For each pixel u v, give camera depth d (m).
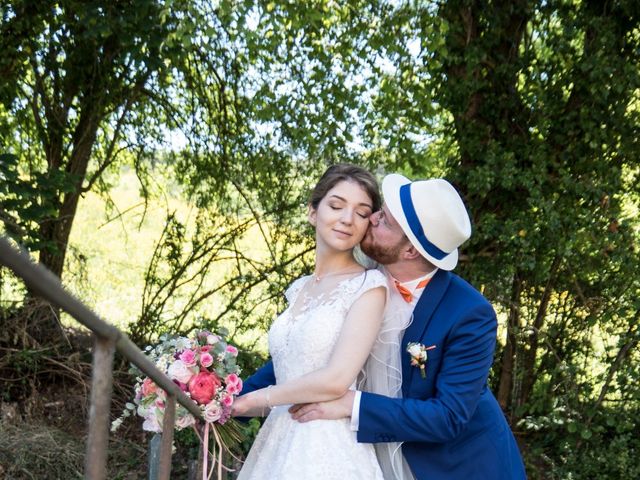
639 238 4.93
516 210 5.03
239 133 5.61
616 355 5.14
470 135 4.98
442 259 2.28
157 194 6.20
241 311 5.59
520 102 4.96
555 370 5.04
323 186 2.31
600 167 4.86
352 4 4.39
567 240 4.80
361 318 2.14
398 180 2.41
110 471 4.39
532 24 4.96
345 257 2.33
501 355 5.49
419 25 4.41
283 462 2.18
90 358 5.29
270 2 4.07
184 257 5.96
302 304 2.33
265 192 5.60
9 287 5.72
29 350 4.91
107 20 4.43
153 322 5.62
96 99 5.50
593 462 4.78
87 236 7.54
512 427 5.34
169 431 1.77
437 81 4.93
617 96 4.80
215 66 5.61
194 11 4.00
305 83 4.71
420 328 2.26
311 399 2.10
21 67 5.17
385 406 2.11
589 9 4.76
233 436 2.26
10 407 4.74
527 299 5.34
